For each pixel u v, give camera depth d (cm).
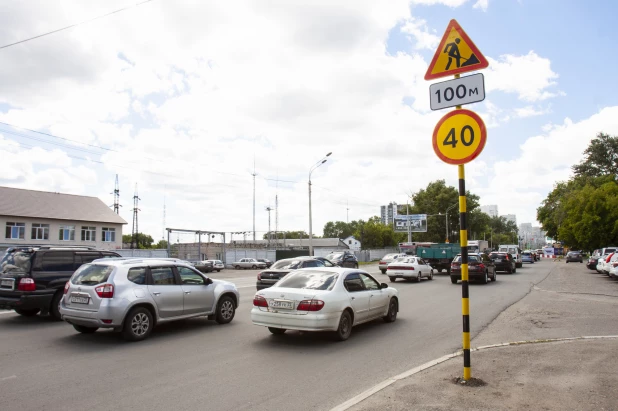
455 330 991
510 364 661
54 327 1026
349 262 3153
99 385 591
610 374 601
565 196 5688
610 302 1464
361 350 797
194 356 752
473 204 8869
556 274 3117
